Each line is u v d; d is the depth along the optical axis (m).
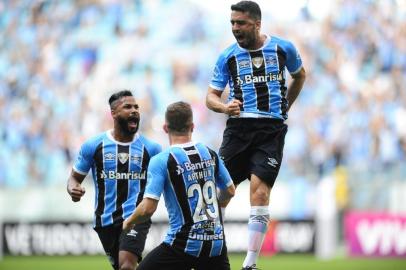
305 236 51.28
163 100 65.00
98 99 65.19
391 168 54.28
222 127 62.16
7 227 53.25
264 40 21.59
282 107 21.67
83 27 69.75
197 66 66.75
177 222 19.33
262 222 21.33
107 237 23.20
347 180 51.88
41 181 61.59
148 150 23.03
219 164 20.05
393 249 51.19
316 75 63.88
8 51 69.50
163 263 19.31
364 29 66.75
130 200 22.83
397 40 65.88
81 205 52.91
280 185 52.03
